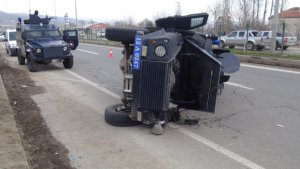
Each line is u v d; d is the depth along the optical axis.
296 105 7.64
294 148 5.09
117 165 4.43
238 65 7.52
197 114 6.82
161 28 5.98
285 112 7.05
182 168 4.35
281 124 6.24
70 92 8.98
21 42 15.13
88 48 27.88
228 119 6.50
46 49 13.27
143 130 5.73
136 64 5.29
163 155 4.74
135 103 5.48
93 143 5.18
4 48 30.64
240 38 28.33
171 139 5.35
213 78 5.55
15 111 6.93
